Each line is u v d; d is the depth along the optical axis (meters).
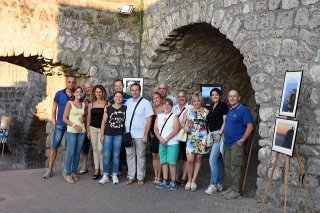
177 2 7.66
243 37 6.26
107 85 8.41
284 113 5.20
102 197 5.93
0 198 5.73
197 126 6.35
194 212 5.34
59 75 8.55
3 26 7.32
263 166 5.87
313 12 5.29
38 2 7.62
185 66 8.80
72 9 7.98
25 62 8.13
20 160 12.75
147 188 6.54
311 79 5.32
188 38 8.04
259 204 5.76
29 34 7.55
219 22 6.71
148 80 8.60
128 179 6.82
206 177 7.73
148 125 6.68
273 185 5.71
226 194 6.06
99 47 8.30
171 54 8.40
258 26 6.02
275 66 5.77
